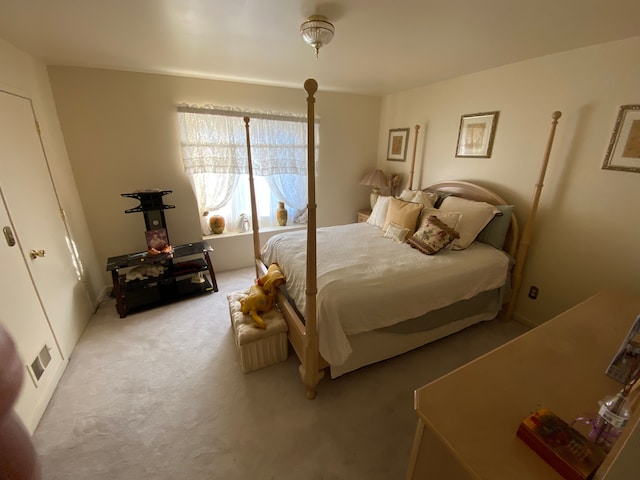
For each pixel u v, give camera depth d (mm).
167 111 2809
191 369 1947
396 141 3656
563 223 2123
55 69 2357
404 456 1404
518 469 661
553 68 2043
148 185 2904
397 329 1879
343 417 1604
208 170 3109
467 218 2352
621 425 676
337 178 3920
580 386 907
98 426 1537
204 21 1567
